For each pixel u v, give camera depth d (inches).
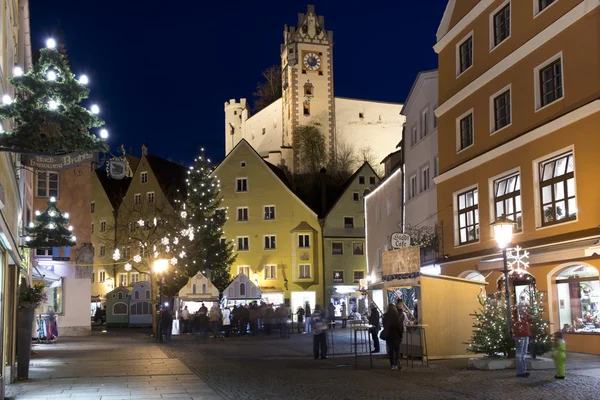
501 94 1027.3
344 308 2536.9
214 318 1448.1
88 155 520.1
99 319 2755.9
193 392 555.5
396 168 1583.4
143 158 2906.0
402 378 621.0
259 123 4215.1
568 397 483.2
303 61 3747.5
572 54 847.7
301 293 2541.8
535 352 664.4
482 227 1053.2
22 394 551.2
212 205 2407.7
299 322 1718.8
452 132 1179.3
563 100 864.3
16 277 649.0
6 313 568.4
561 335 582.6
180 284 2299.5
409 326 759.1
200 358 904.9
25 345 657.6
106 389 579.2
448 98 1203.2
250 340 1344.7
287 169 3634.4
